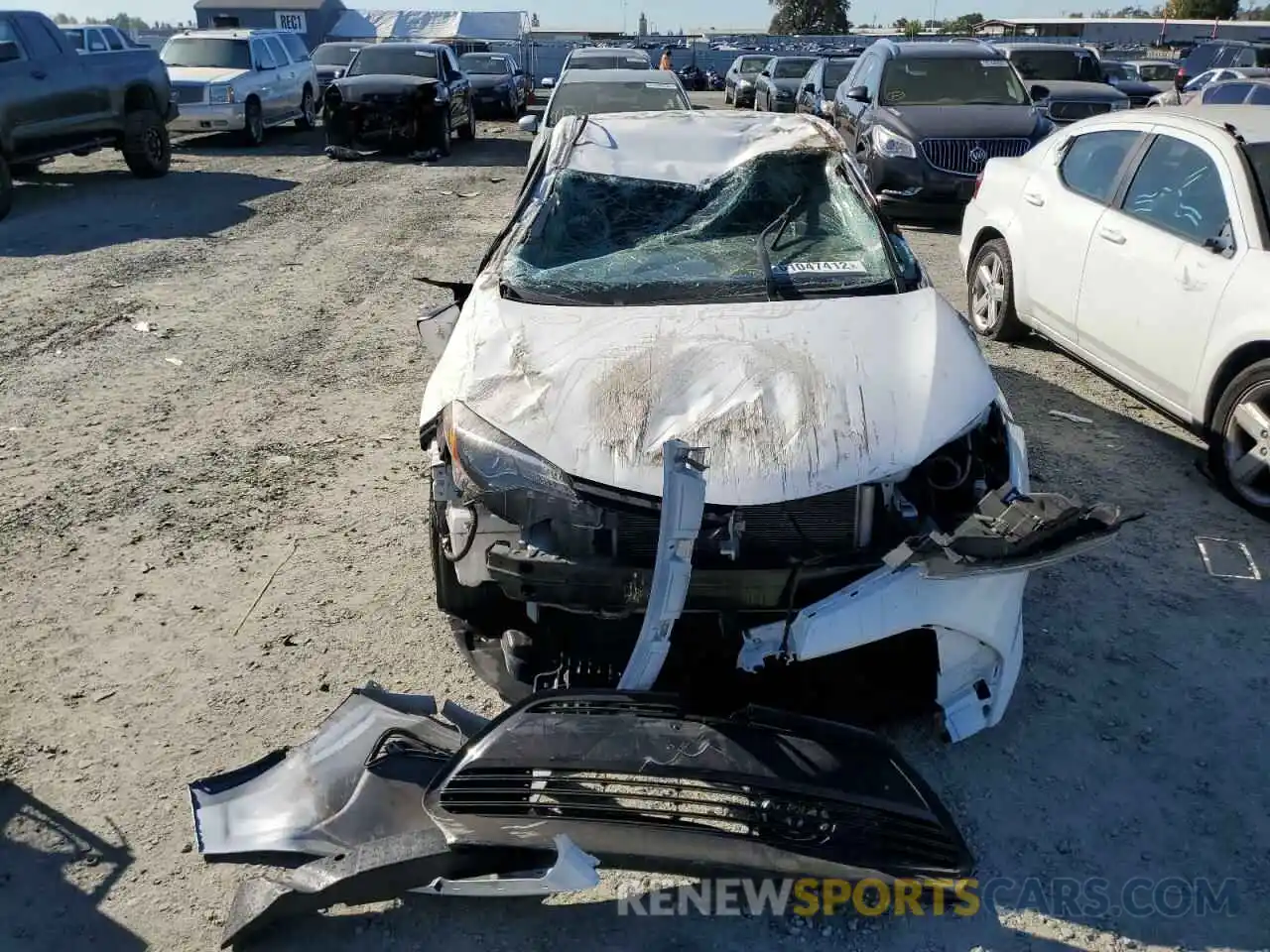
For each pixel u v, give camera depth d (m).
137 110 13.53
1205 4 77.06
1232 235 4.82
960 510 3.11
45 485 4.94
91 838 2.87
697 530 2.69
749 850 2.51
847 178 4.39
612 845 2.51
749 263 4.04
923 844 2.57
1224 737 3.28
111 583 4.11
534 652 3.24
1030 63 15.45
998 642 2.96
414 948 2.58
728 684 3.18
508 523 3.10
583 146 4.66
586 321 3.60
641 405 3.13
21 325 7.38
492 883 2.45
